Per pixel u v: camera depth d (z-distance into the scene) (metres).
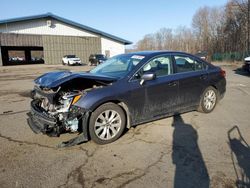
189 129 4.81
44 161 3.55
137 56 4.98
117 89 4.20
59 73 4.52
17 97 8.53
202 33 63.09
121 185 2.95
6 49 37.69
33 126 4.33
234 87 10.26
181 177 3.11
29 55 45.72
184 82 5.21
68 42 36.00
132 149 3.93
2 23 30.81
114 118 4.21
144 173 3.21
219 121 5.31
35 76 17.25
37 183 3.00
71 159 3.61
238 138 4.36
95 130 4.02
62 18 34.66
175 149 3.92
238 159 3.57
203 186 2.92
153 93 4.66
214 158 3.61
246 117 5.62
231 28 49.72
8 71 22.72
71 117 3.84
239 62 33.06
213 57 41.72
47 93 4.04
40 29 33.69
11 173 3.23
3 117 5.86
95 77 4.13
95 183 3.00
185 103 5.34
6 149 3.97
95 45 37.97
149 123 5.15
